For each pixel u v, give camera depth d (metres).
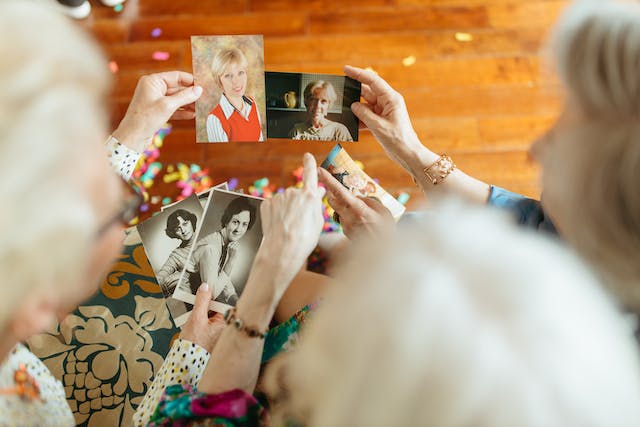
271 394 0.73
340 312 0.44
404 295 0.41
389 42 1.92
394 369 0.40
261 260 0.84
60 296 0.55
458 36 1.93
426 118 1.81
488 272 0.42
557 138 0.59
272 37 1.93
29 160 0.46
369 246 0.48
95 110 0.56
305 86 1.27
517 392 0.37
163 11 1.97
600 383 0.38
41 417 0.78
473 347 0.39
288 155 1.75
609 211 0.54
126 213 0.68
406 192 1.71
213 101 1.29
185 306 1.21
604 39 0.53
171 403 0.79
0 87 0.49
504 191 1.14
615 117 0.54
